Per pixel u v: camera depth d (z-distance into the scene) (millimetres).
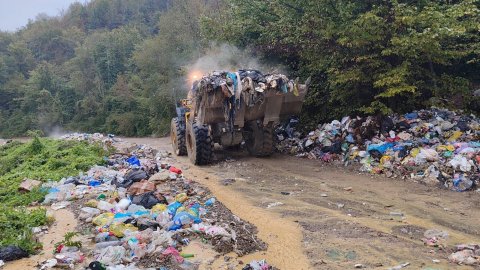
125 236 5852
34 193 8930
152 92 33344
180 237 5781
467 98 11711
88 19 75812
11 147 19344
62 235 6371
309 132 12891
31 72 54188
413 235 5789
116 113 40469
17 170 12430
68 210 7680
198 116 10500
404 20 9969
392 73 10555
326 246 5477
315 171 9906
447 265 4820
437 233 5738
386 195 7742
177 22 32719
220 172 10164
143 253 5254
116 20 72438
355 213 6777
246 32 15453
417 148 9398
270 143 11344
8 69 59438
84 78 48156
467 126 10125
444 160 8680
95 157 12461
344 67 11898
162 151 14266
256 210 7043
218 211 7012
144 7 70312
